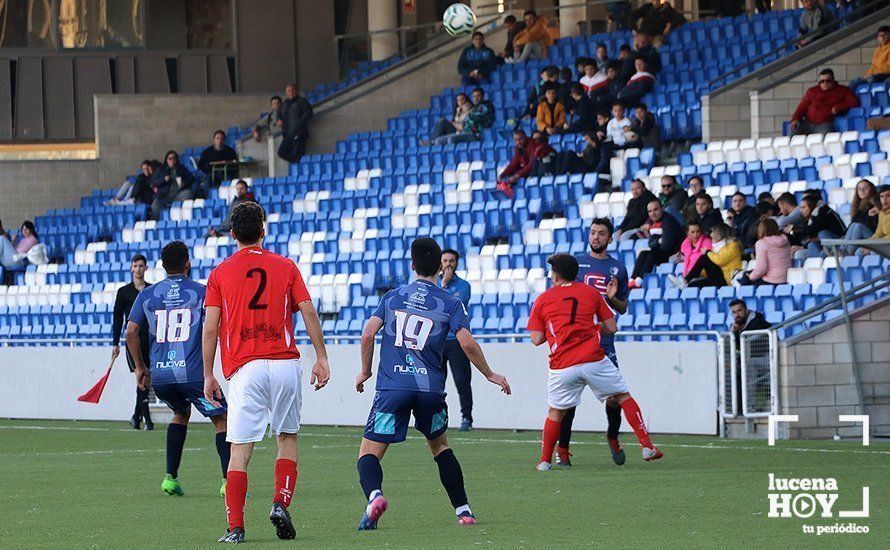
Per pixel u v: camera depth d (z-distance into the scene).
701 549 13.98
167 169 57.66
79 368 39.03
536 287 41.72
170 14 65.12
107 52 64.62
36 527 16.77
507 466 23.70
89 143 64.81
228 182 56.50
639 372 30.23
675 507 17.59
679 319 35.28
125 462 26.16
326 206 52.56
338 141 56.72
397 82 59.50
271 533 15.92
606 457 24.98
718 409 29.14
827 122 41.97
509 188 46.94
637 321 36.34
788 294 33.50
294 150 56.16
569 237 43.22
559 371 22.45
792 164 40.56
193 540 15.38
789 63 45.78
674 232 37.69
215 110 63.03
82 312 51.31
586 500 18.55
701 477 21.09
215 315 15.27
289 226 51.81
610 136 46.12
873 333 28.59
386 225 49.66
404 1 64.81
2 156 65.12
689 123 46.94
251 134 58.56
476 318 40.72
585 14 60.03
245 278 15.14
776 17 51.84
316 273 48.16
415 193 50.09
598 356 22.38
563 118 49.31
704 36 53.28
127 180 59.72
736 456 24.39
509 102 54.44
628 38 54.88
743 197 37.16
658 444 27.28
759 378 28.58
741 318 29.50
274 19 65.25
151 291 20.00
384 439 15.81
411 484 21.25
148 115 62.31
